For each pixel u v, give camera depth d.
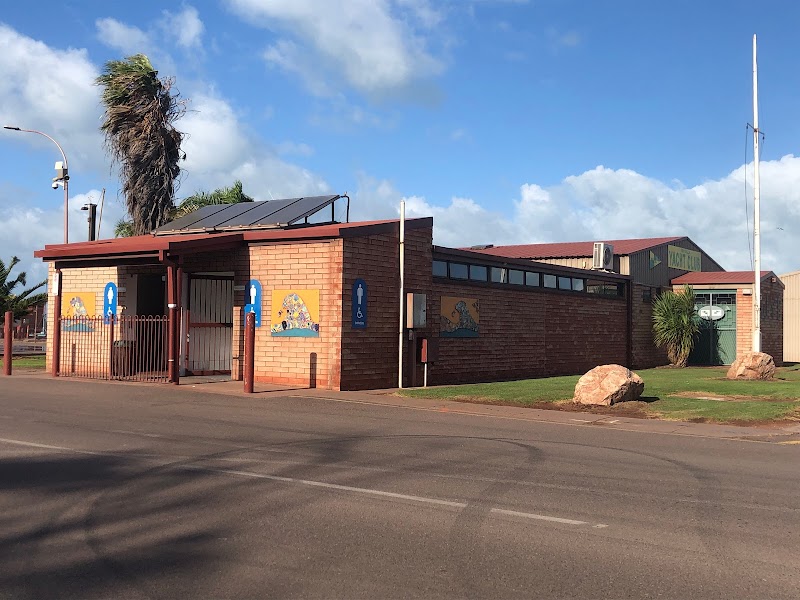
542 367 26.23
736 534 6.35
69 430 11.54
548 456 9.97
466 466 9.14
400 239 19.11
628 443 11.34
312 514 6.83
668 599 4.88
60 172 27.19
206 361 21.22
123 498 7.35
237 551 5.78
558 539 6.14
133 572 5.32
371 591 4.98
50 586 5.05
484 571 5.36
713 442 11.68
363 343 18.28
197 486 7.86
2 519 6.61
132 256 18.69
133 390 17.22
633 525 6.58
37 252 20.55
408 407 15.29
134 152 31.58
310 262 18.12
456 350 22.02
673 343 34.22
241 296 19.23
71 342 22.34
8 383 18.78
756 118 27.06
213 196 36.12
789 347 43.31
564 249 37.47
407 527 6.45
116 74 31.94
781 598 4.91
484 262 23.50
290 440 10.91
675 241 38.44
